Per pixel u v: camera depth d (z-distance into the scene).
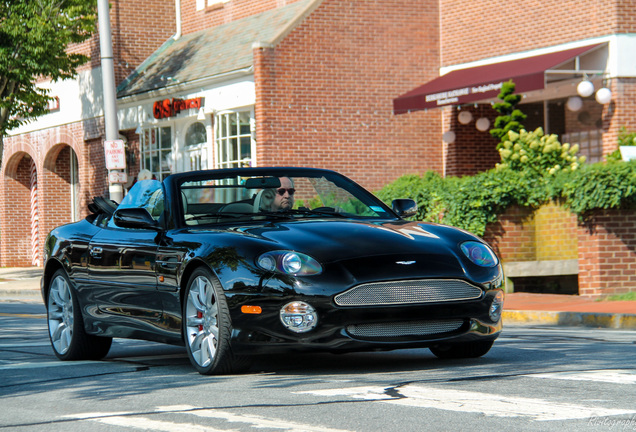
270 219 7.91
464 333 6.96
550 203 15.83
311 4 23.11
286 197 8.20
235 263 6.94
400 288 6.78
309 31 23.11
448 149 24.14
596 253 14.84
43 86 31.94
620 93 20.19
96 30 29.11
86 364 8.42
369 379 6.65
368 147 23.64
